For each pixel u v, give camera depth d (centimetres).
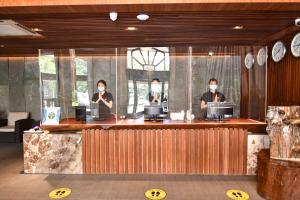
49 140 447
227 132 435
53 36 461
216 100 578
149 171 442
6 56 742
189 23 377
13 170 469
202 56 630
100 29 409
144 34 451
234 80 611
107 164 445
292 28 402
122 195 358
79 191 373
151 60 624
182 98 633
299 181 313
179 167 439
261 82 532
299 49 404
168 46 576
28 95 755
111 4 267
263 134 432
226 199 345
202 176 431
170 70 634
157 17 343
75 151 446
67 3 266
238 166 436
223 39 498
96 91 582
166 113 509
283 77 455
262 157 356
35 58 746
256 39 495
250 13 326
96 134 444
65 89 580
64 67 580
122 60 621
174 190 374
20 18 343
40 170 450
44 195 360
